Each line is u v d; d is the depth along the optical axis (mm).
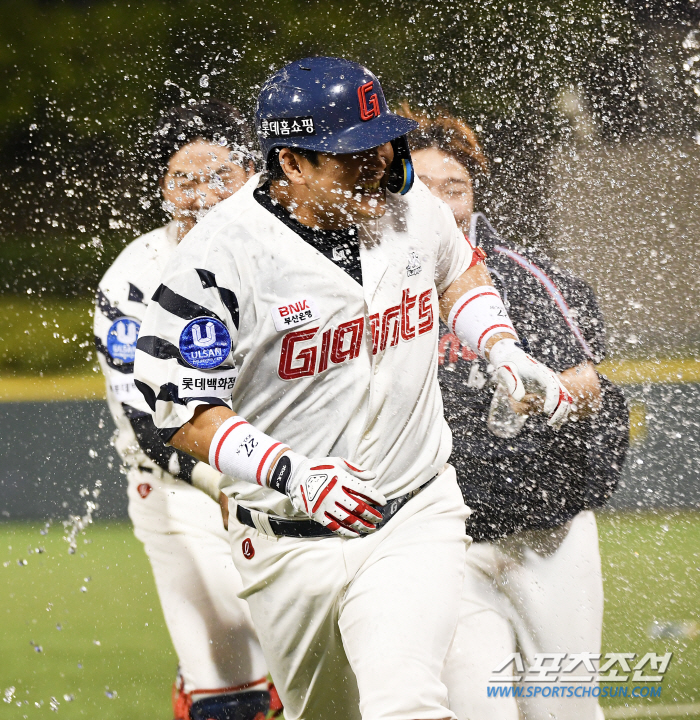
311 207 6262
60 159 42281
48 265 41031
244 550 6922
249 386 6430
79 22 43188
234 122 9594
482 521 8352
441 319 8508
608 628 10625
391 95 27953
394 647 6125
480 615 8281
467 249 7547
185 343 6105
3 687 10375
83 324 39438
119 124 41438
